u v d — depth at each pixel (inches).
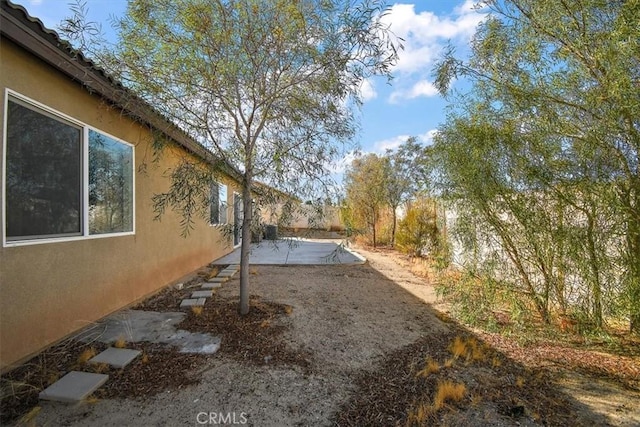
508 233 144.8
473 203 144.3
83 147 138.6
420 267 324.2
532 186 131.0
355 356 126.1
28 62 110.3
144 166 172.1
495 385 109.7
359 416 89.8
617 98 106.8
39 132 116.6
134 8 124.0
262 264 324.2
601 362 127.6
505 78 136.8
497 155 132.3
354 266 328.5
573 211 126.7
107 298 155.5
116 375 102.6
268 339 133.7
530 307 150.7
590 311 129.0
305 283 243.4
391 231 521.3
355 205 494.3
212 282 234.7
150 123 144.8
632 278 115.4
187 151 163.3
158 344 125.8
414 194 425.1
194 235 277.6
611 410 98.0
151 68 129.8
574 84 119.3
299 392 99.5
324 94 142.1
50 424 79.8
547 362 127.5
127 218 174.6
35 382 96.3
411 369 118.3
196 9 123.0
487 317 165.5
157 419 84.0
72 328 130.9
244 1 127.3
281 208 151.1
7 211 103.7
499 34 138.5
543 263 142.2
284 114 144.6
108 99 144.3
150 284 198.2
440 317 179.0
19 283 106.2
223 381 102.8
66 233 129.5
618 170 116.0
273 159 143.9
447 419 89.9
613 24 108.2
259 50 133.6
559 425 90.2
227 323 148.3
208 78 132.2
